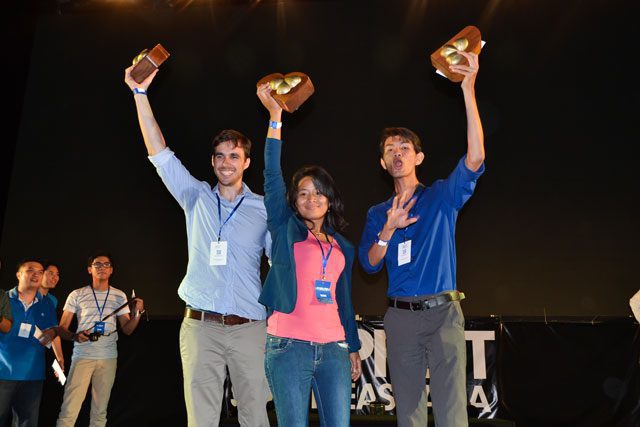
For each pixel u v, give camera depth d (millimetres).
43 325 4957
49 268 5332
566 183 5344
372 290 5426
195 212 3164
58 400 5434
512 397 4852
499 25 5668
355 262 5488
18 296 4883
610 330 4824
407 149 3262
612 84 5422
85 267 5812
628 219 5207
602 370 4777
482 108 5555
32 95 6168
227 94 5934
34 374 4746
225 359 2988
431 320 3002
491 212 5406
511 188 5410
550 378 4828
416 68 5719
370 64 5793
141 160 5941
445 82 5637
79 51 6207
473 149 2961
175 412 5266
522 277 5277
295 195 2871
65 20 6281
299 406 2520
